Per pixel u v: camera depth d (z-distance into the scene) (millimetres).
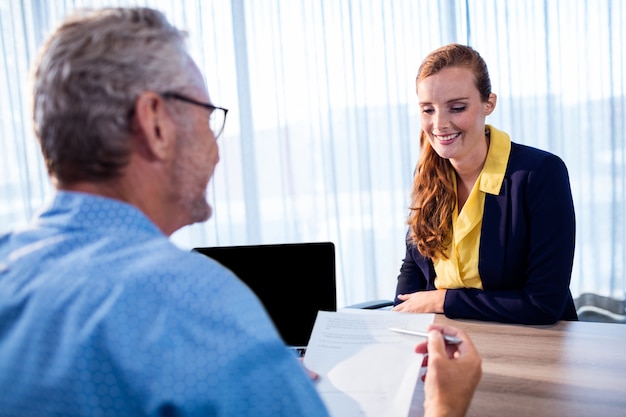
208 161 685
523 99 3125
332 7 3219
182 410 494
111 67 566
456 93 1470
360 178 3289
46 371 500
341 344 1082
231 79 3307
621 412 909
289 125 3334
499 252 1521
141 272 531
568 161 3131
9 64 3371
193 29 3287
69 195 601
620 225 3102
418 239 1644
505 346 1229
